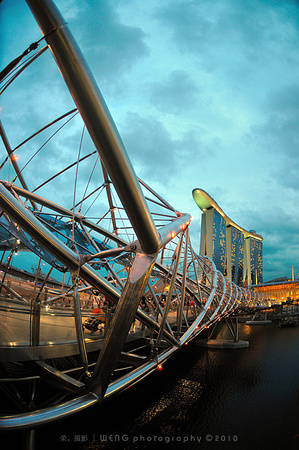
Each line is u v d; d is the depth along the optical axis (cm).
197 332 2647
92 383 1088
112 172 797
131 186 828
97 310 1548
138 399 2361
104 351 1066
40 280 3959
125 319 1055
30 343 1007
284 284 16388
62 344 1132
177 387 2723
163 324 1611
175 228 1514
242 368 3450
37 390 1684
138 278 1056
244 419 2080
